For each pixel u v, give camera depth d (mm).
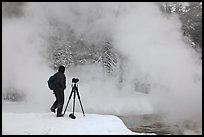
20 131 6602
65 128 6879
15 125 7160
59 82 8109
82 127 6957
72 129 6781
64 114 8516
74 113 8820
